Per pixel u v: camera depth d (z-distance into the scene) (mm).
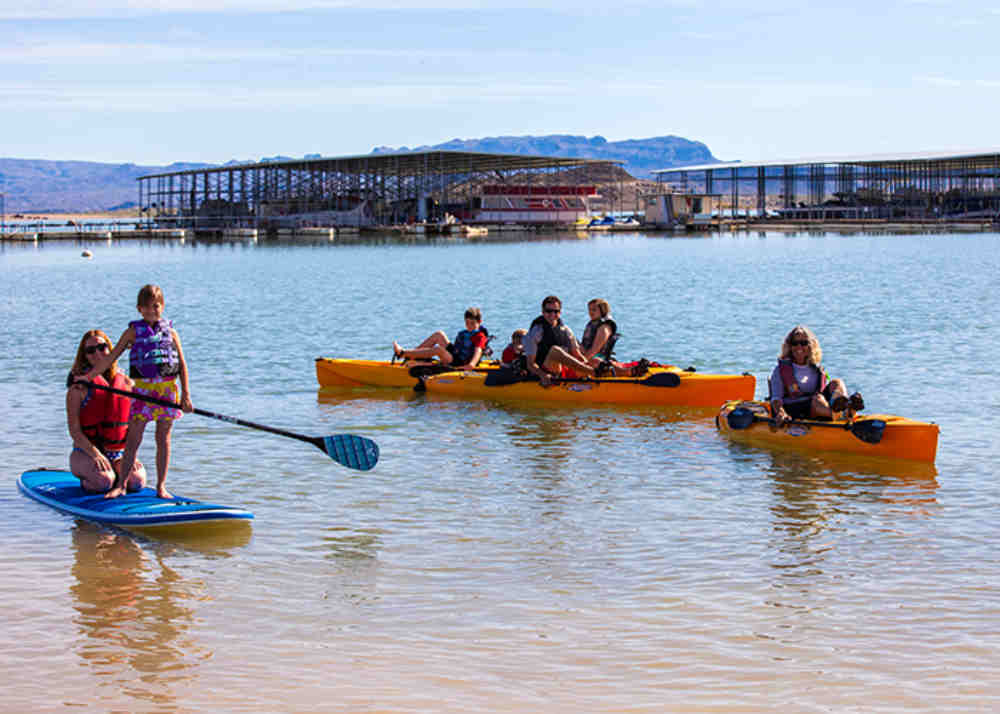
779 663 6836
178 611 7840
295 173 140750
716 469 12125
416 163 130875
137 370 9992
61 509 10289
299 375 19609
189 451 13016
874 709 6203
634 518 10180
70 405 10359
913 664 6809
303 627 7527
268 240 123938
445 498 10953
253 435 13969
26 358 22203
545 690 6484
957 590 8133
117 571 8719
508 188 146750
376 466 12398
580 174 157250
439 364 17891
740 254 80688
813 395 13156
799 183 179500
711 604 7891
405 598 8070
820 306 34625
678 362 21109
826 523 9969
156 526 9703
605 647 7113
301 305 37562
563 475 11930
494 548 9281
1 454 12953
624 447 13336
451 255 84688
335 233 136750
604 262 71188
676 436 13945
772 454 12852
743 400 15438
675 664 6844
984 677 6602
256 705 6324
